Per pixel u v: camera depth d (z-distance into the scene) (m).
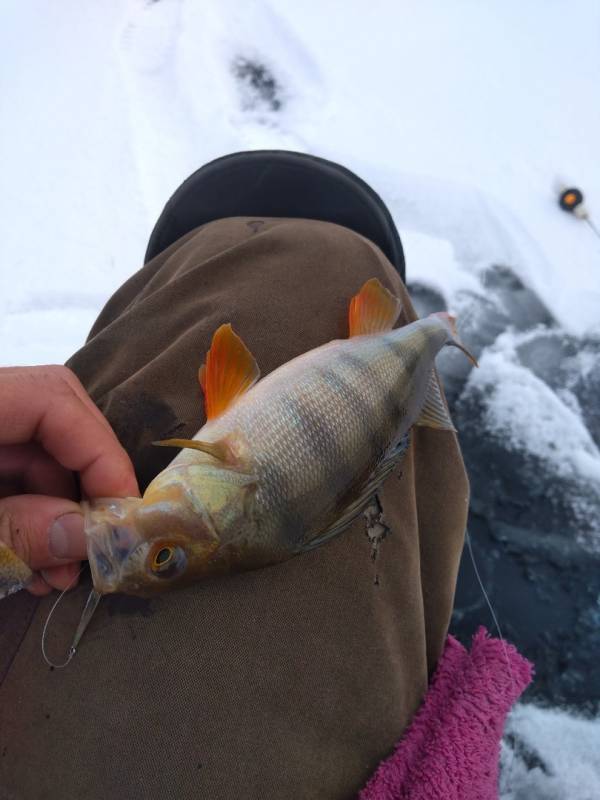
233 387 0.21
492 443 0.36
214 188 0.33
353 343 0.22
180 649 0.19
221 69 0.40
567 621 0.34
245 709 0.19
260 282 0.24
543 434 0.36
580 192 0.39
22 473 0.20
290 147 0.39
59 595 0.20
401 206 0.39
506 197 0.39
